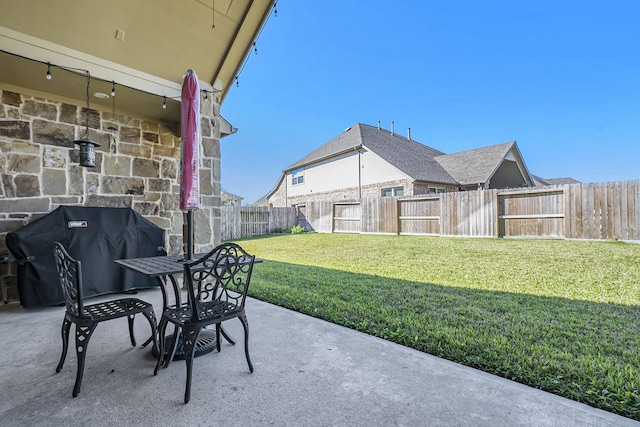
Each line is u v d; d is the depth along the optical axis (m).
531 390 1.83
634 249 5.83
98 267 3.86
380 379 1.98
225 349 2.46
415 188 13.06
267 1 4.09
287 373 2.07
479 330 2.66
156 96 4.11
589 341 2.39
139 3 3.53
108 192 4.52
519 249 6.69
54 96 4.08
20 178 3.86
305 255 7.60
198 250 4.35
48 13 3.21
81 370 1.86
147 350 2.46
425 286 4.25
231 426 1.56
